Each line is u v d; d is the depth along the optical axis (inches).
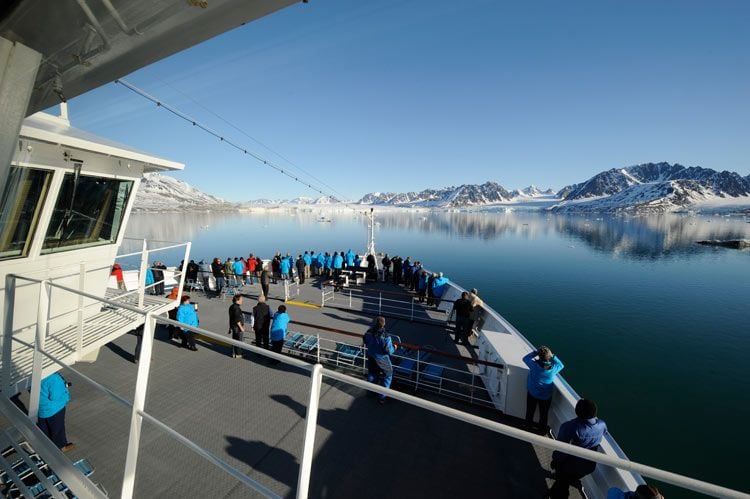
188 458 191.3
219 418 230.2
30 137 173.0
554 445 51.4
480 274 1951.3
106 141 232.5
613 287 1641.2
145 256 283.9
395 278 693.9
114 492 166.1
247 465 188.7
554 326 1072.2
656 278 1900.8
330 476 184.2
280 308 313.6
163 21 64.3
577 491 182.7
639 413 601.6
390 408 246.2
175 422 225.0
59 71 80.3
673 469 462.0
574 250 3203.7
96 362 308.0
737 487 432.1
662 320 1144.8
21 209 192.5
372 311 500.7
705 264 2479.1
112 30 65.4
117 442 202.5
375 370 260.7
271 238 3959.2
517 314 1195.9
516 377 239.9
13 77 67.8
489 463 197.0
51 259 217.5
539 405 214.7
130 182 256.8
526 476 188.1
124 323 248.2
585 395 667.4
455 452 205.2
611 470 167.2
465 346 384.5
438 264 2317.9
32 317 209.8
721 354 872.3
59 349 199.5
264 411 239.0
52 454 109.6
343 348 341.4
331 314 488.1
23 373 172.6
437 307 530.6
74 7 58.9
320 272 768.9
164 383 274.8
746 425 561.9
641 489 133.1
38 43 68.2
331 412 240.7
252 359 319.3
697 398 652.7
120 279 456.8
